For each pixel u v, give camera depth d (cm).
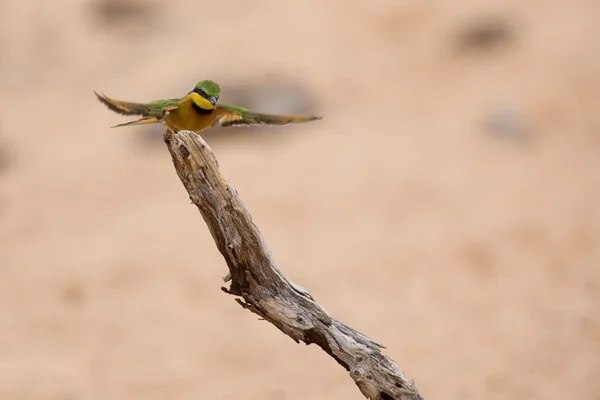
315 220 2423
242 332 1919
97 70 3812
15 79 3859
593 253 2127
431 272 2109
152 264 2244
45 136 3312
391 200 2509
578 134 2800
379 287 2059
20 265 2303
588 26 3453
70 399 1678
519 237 2234
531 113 2947
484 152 2762
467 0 3831
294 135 3050
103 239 2423
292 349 1834
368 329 1877
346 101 3278
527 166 2644
